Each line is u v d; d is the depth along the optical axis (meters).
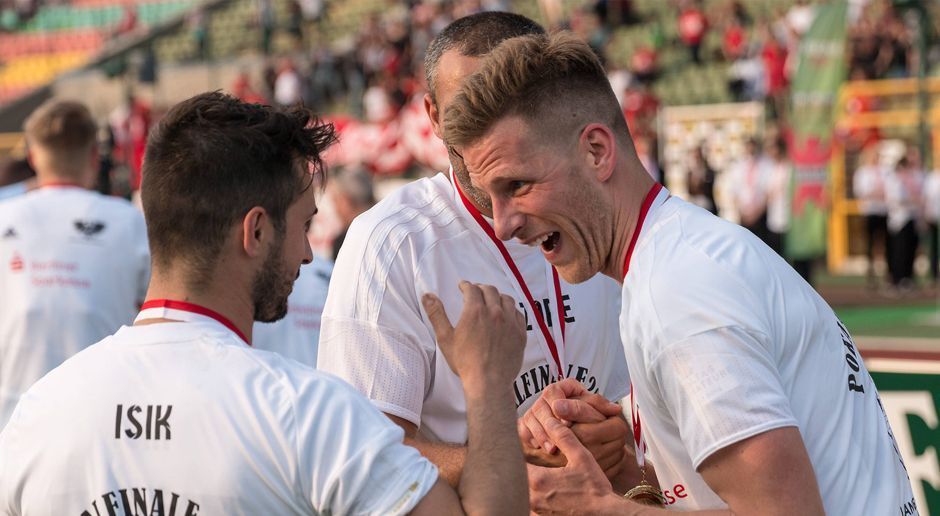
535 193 1.72
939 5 15.62
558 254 1.81
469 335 1.67
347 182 4.67
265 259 1.65
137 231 3.81
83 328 3.64
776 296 1.65
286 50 22.48
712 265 1.62
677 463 1.73
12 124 22.30
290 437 1.51
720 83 17.81
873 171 13.28
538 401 2.04
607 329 2.41
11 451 1.62
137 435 1.54
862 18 15.95
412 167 13.95
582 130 1.72
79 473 1.56
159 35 23.33
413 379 2.11
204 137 1.61
